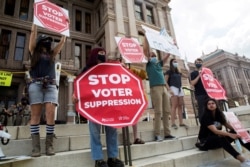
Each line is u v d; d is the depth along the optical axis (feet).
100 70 8.13
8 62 40.06
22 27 44.47
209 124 11.38
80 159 7.93
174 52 13.83
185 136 14.26
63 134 10.83
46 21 9.92
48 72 8.71
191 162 9.68
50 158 7.38
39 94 8.21
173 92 14.99
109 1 45.83
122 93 7.77
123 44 12.74
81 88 7.61
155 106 12.26
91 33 53.62
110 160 7.58
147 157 9.56
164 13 54.34
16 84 40.22
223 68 118.73
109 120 7.14
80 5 54.65
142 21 47.98
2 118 24.50
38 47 8.95
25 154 8.26
